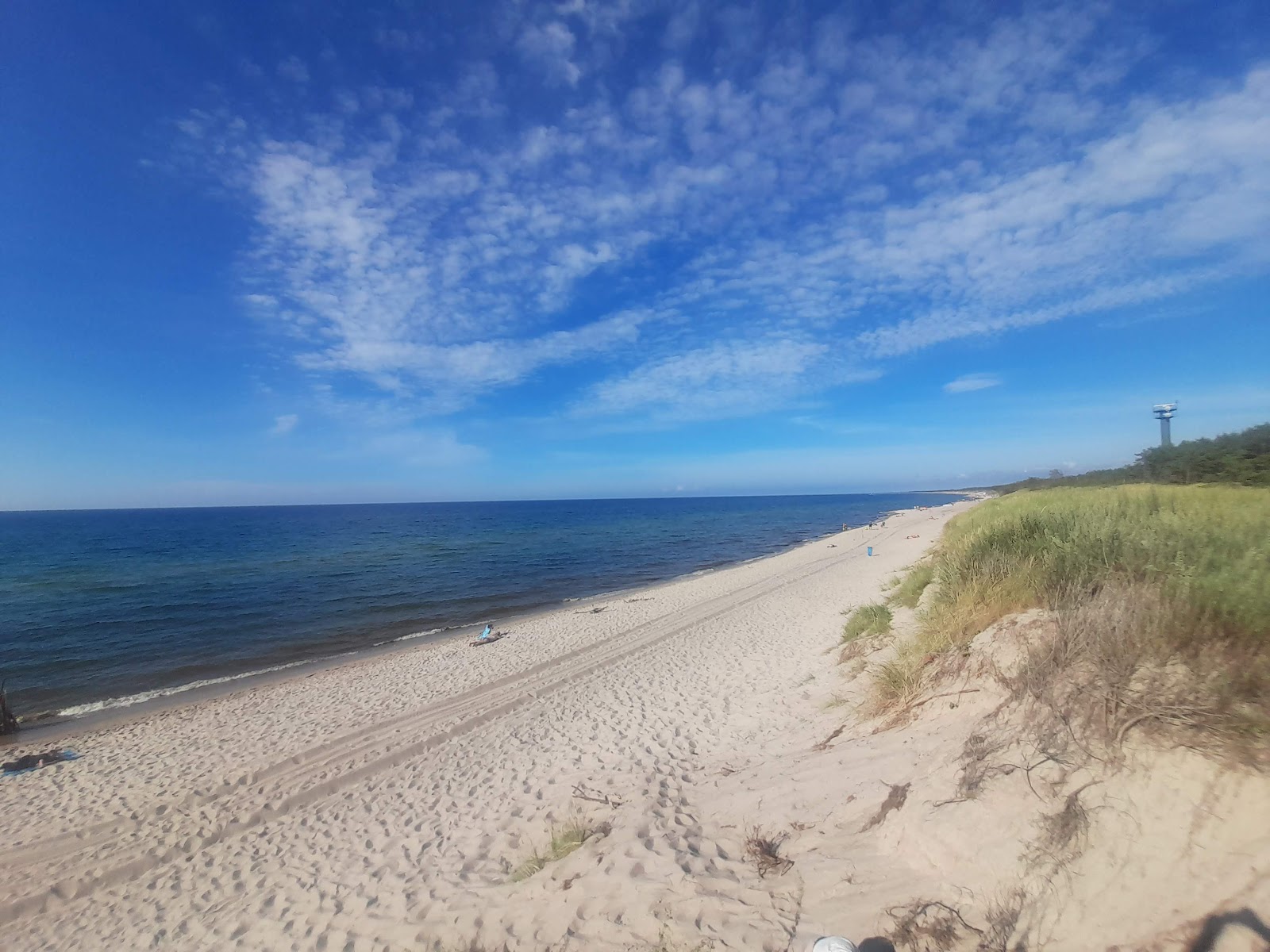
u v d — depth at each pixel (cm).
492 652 1327
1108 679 313
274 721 959
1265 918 212
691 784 545
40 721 1056
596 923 353
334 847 559
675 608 1703
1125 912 241
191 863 561
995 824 297
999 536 761
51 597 2283
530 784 635
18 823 661
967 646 478
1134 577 429
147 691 1227
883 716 503
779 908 319
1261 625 308
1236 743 261
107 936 462
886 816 355
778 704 751
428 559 3528
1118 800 273
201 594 2341
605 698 917
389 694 1060
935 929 273
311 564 3288
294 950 411
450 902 427
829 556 2736
